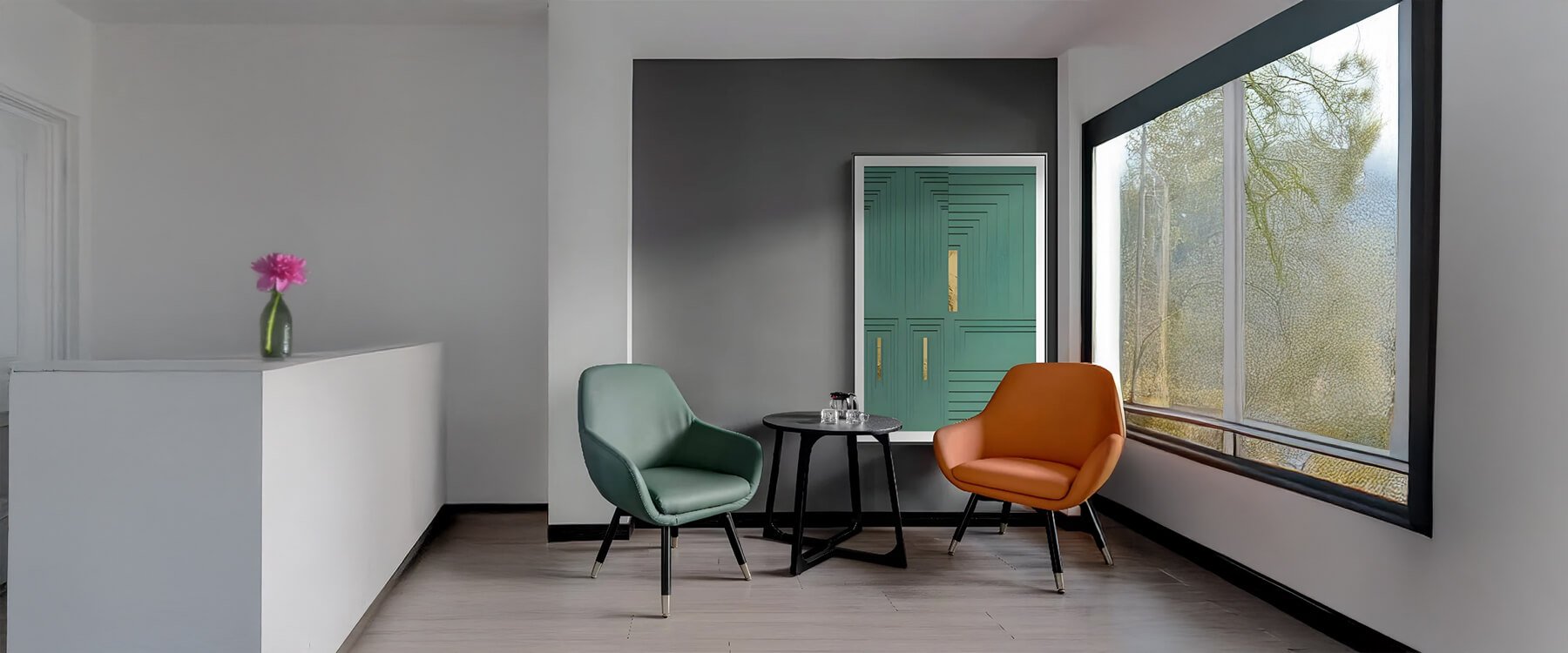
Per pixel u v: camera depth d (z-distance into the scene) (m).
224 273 3.87
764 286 3.82
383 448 2.70
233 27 3.87
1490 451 1.87
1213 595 2.82
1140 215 3.45
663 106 3.79
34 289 3.54
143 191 3.82
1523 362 1.79
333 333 3.92
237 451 1.73
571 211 3.51
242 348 3.88
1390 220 2.19
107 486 1.71
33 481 1.70
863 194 3.81
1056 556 2.89
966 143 3.87
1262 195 2.69
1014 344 3.86
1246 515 2.80
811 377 3.84
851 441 3.54
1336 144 2.37
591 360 3.53
